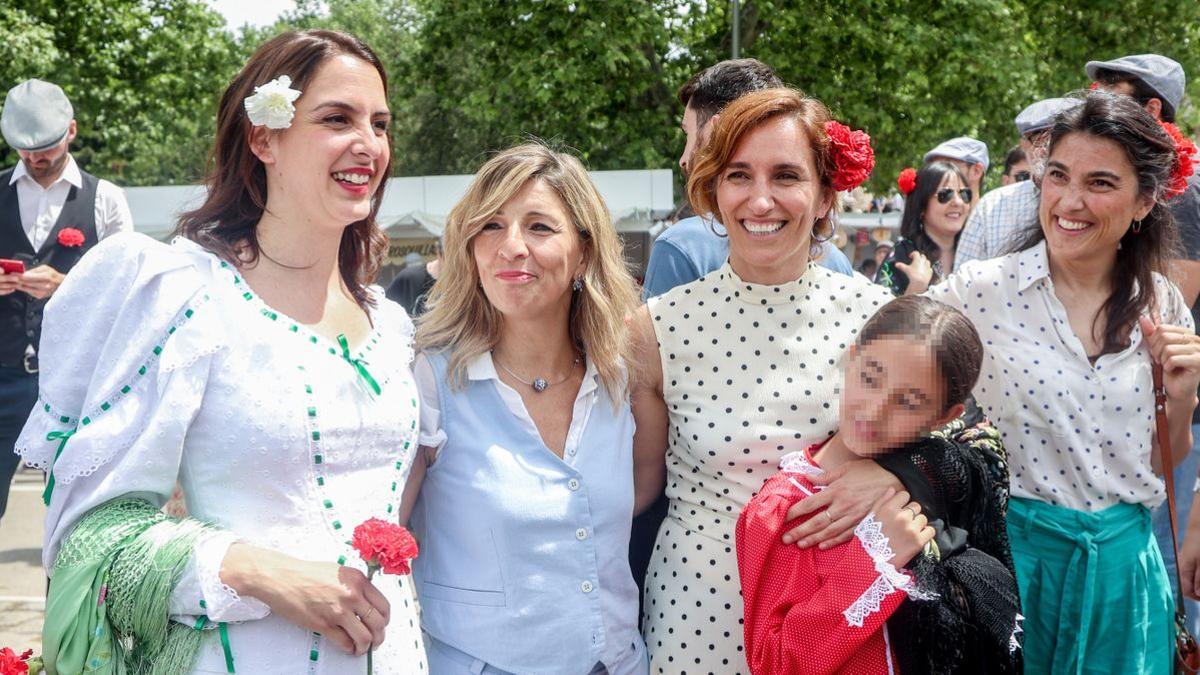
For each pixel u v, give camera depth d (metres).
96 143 23.86
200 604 1.87
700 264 3.06
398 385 2.19
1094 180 2.64
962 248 4.82
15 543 6.57
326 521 2.00
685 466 2.62
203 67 19.78
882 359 2.26
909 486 2.26
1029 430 2.76
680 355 2.61
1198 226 3.59
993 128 17.30
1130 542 2.73
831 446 2.41
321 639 1.97
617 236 2.57
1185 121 14.32
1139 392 2.73
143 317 1.92
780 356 2.56
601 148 16.97
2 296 4.91
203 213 2.11
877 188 17.28
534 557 2.34
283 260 2.11
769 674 2.25
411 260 7.62
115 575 1.86
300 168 2.04
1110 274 2.80
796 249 2.54
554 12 15.59
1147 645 2.72
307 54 2.04
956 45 15.74
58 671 1.90
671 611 2.54
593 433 2.46
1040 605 2.73
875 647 2.20
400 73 18.47
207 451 1.94
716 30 16.97
